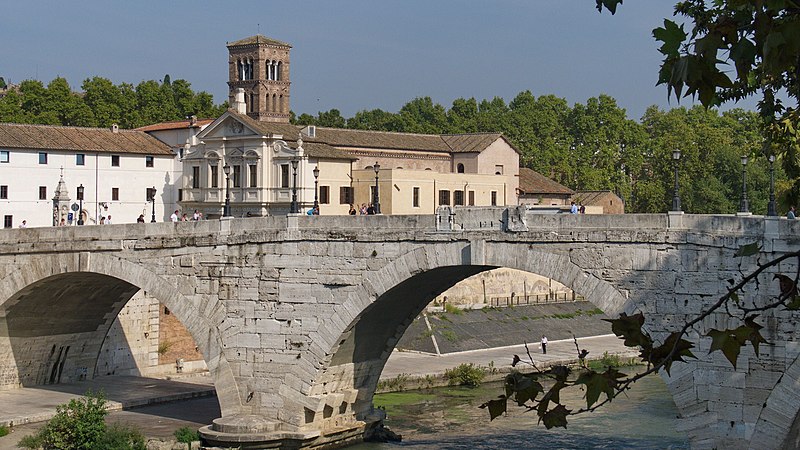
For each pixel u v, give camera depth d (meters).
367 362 68.25
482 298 118.19
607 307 53.38
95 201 123.50
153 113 190.25
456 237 57.78
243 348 64.88
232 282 65.12
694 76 14.48
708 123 182.50
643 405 80.50
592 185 181.00
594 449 66.12
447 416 77.75
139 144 128.38
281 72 166.00
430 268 58.75
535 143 193.50
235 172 119.69
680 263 51.34
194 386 84.94
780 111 44.00
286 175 115.25
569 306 123.62
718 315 50.12
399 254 59.75
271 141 116.56
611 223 53.31
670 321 51.69
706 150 146.75
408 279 59.84
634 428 72.06
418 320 107.06
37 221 118.62
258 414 64.38
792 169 43.56
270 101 164.88
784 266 48.06
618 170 191.25
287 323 63.44
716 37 14.49
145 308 90.12
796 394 47.91
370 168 117.81
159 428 69.81
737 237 49.44
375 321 64.81
